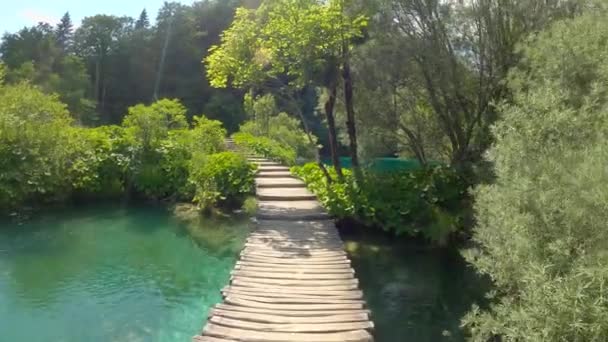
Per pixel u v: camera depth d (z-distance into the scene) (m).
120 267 9.17
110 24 54.19
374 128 12.81
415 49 10.92
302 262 7.53
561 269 3.77
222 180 13.39
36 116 13.98
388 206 10.87
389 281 8.79
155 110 16.75
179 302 7.64
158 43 53.69
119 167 14.83
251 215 12.26
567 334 3.30
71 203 14.07
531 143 5.27
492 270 5.00
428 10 11.03
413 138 13.02
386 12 11.24
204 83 51.59
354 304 5.95
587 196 3.63
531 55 6.96
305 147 28.84
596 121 5.04
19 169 12.77
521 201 4.63
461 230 10.40
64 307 7.37
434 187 11.01
